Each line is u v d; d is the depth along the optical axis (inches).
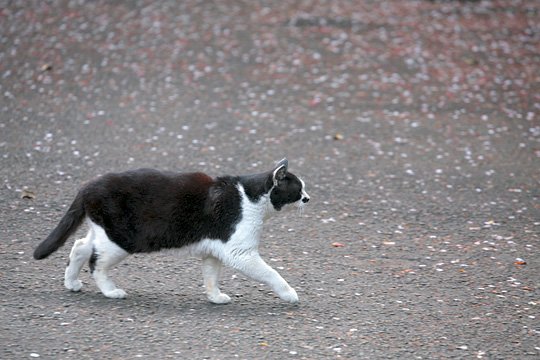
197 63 837.2
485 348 311.7
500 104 741.3
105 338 301.6
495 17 1096.2
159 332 309.7
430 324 331.6
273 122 661.3
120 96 713.6
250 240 331.3
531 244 432.8
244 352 296.8
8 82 735.7
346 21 1045.8
